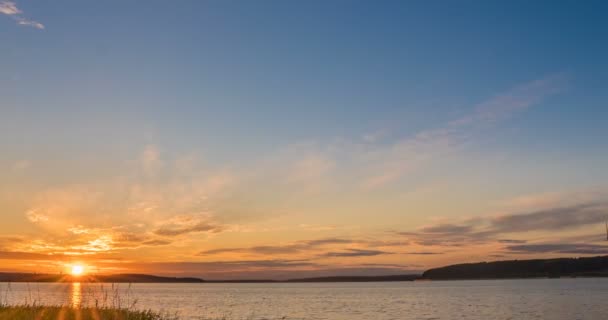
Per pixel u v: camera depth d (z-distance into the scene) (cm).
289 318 7062
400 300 12362
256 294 18600
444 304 10181
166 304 10338
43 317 2777
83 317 2856
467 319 6612
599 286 18912
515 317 6675
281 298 14438
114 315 2967
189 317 6938
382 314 7738
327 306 10031
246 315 7544
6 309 3019
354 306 9988
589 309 7744
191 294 18475
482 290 19188
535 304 9212
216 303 11038
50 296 7206
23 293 10319
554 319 6272
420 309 8788
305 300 12925
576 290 15400
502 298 11838
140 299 12750
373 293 18938
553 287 19275
